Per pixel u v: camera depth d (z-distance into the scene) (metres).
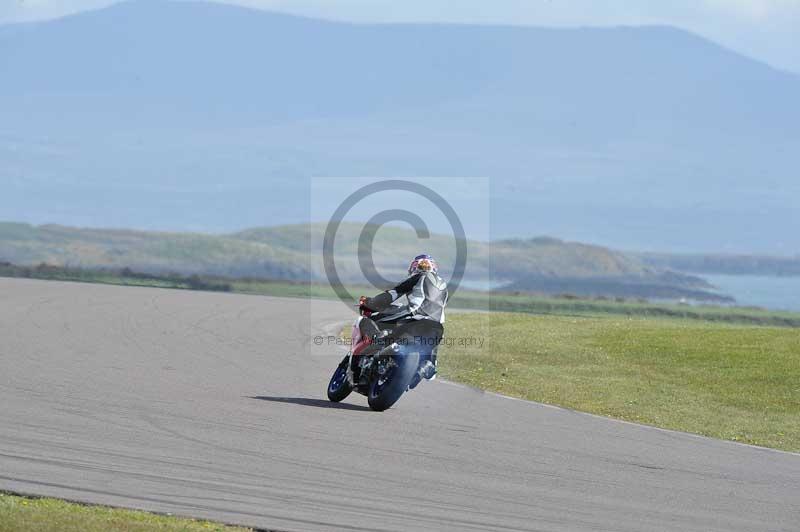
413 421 45.69
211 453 36.41
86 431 38.81
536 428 46.22
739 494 35.81
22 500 28.44
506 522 30.17
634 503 33.44
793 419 54.81
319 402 49.44
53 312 87.94
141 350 65.81
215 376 56.19
